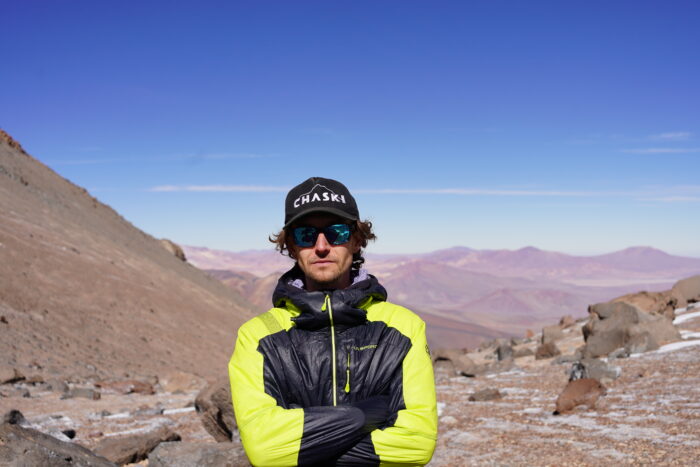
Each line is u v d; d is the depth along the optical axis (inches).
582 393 534.9
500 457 376.2
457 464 367.6
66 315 1419.8
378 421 83.4
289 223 94.8
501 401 642.2
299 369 88.3
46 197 2733.8
